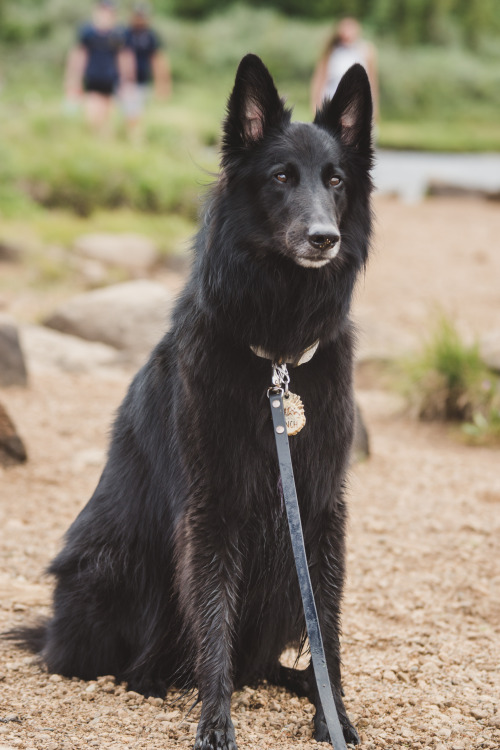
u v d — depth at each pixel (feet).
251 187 11.91
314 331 11.80
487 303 40.52
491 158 109.81
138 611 13.20
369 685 13.41
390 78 149.79
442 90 152.56
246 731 11.69
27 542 18.43
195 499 11.60
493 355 28.94
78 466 22.56
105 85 64.39
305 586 11.10
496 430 26.66
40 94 111.86
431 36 172.14
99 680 13.12
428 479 23.18
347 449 12.05
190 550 11.65
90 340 32.99
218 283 11.69
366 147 12.57
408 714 12.35
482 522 20.36
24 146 59.21
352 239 12.40
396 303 40.73
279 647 12.89
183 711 12.33
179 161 63.05
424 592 16.97
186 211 57.00
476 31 178.81
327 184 12.02
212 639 11.47
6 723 11.42
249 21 155.12
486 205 65.62
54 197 54.85
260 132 12.18
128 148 61.21
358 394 31.42
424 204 65.72
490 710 12.33
